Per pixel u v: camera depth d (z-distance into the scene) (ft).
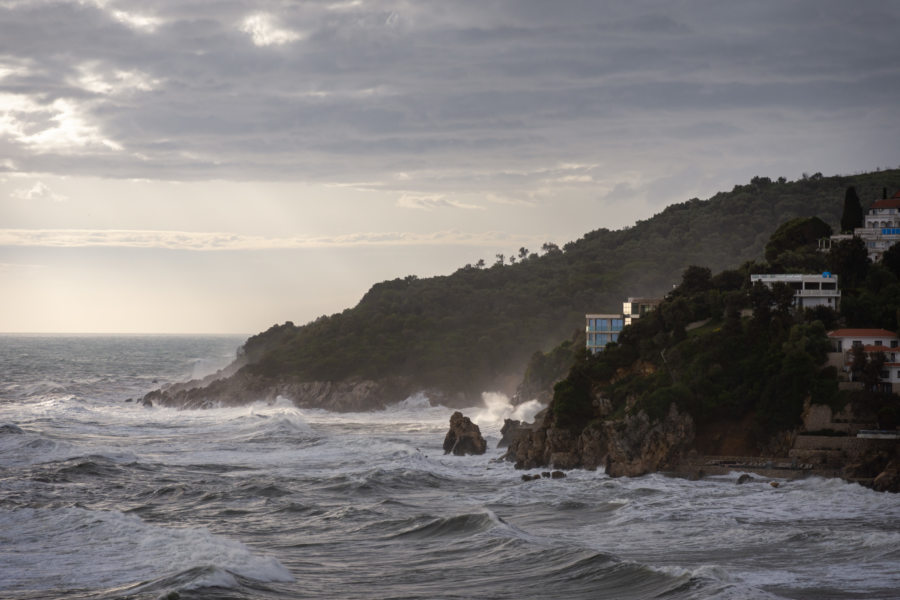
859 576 189.67
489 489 320.29
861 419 329.93
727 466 326.44
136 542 215.72
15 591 177.58
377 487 317.83
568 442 361.92
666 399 339.16
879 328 380.58
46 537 222.89
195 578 179.63
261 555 213.05
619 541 229.86
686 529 242.58
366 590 183.32
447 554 215.31
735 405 344.69
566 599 176.55
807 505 274.16
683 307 385.29
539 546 214.48
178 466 369.50
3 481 309.63
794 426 335.06
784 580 187.32
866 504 275.18
